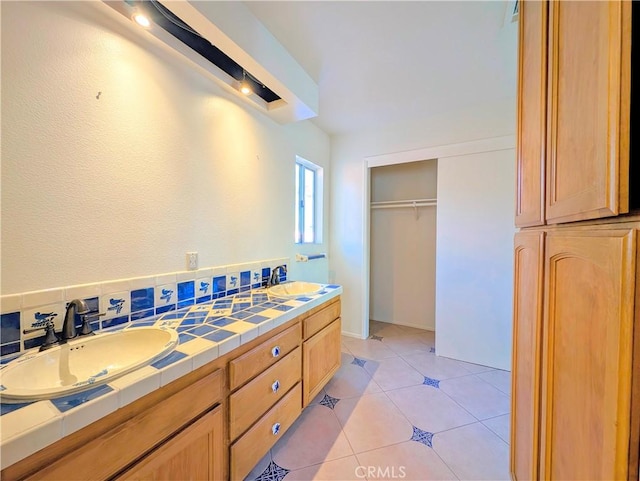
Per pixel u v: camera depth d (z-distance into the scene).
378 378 2.28
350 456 1.47
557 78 0.75
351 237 3.23
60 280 1.04
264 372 1.35
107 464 0.74
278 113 2.11
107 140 1.18
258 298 1.80
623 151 0.47
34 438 0.61
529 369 0.97
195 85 1.58
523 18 1.07
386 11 1.42
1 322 0.90
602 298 0.53
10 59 0.92
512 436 1.18
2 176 0.91
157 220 1.40
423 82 2.12
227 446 1.15
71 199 1.07
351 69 1.94
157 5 1.17
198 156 1.61
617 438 0.47
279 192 2.35
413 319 3.64
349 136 3.19
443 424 1.72
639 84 0.51
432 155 2.74
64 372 0.96
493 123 2.46
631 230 0.45
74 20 1.07
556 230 0.76
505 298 2.46
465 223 2.61
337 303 2.18
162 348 1.00
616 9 0.48
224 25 1.26
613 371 0.49
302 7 1.39
